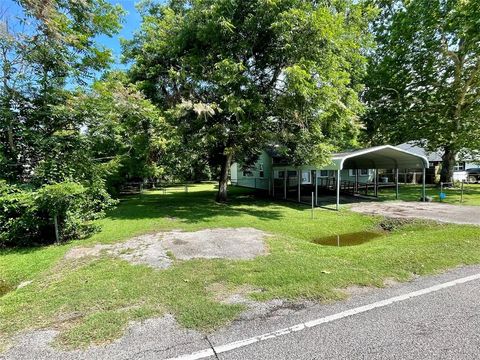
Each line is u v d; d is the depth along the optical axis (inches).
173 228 344.2
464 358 96.8
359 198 651.5
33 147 313.7
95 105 332.2
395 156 568.7
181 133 479.2
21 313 136.3
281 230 344.2
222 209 502.0
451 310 129.6
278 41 436.5
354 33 488.7
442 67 717.9
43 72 320.2
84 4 329.7
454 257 203.3
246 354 101.1
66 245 274.8
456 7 631.8
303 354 100.3
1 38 284.8
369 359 96.9
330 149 475.8
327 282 162.6
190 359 99.3
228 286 162.1
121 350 105.1
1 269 214.2
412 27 705.0
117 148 527.8
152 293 154.5
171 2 598.2
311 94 404.2
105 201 368.8
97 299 148.3
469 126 669.3
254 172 997.2
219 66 417.7
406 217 390.0
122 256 232.5
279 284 162.1
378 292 150.2
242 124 470.0
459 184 855.1
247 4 440.8
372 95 819.4
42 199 263.6
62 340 112.3
